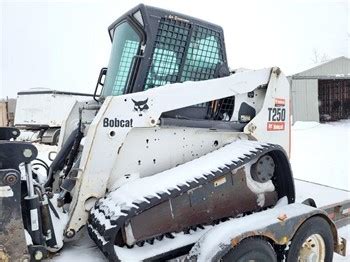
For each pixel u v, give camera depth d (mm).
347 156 10203
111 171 2916
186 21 3354
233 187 3070
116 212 2531
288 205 3143
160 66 3270
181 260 2682
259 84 3604
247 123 3576
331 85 25781
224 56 3664
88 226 2783
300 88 22406
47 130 14539
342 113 26016
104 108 2809
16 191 2230
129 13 3271
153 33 3176
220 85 3338
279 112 3777
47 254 2531
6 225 2217
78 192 2762
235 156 3064
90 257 2764
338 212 4293
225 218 3037
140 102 2918
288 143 3885
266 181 3223
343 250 3359
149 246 2701
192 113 3355
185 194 2830
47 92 14336
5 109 23344
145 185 2775
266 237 2719
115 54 3641
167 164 3168
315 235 3076
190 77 3455
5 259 2211
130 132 2967
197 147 3318
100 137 2777
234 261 2539
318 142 13547
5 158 2285
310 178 7488
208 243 2514
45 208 2576
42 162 3992
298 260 2951
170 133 3170
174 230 2809
